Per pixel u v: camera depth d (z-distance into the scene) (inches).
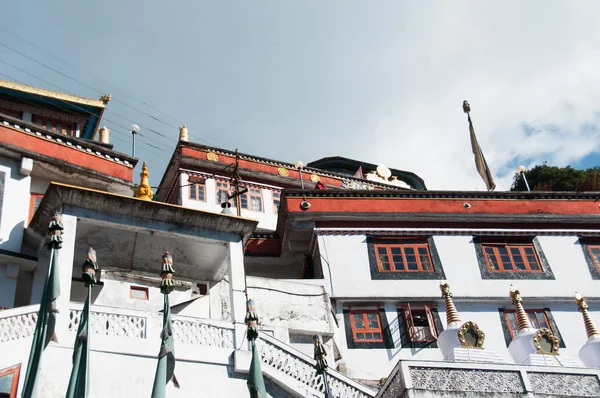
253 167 1534.2
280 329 983.6
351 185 1675.7
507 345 1129.4
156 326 757.3
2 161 927.7
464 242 1233.4
